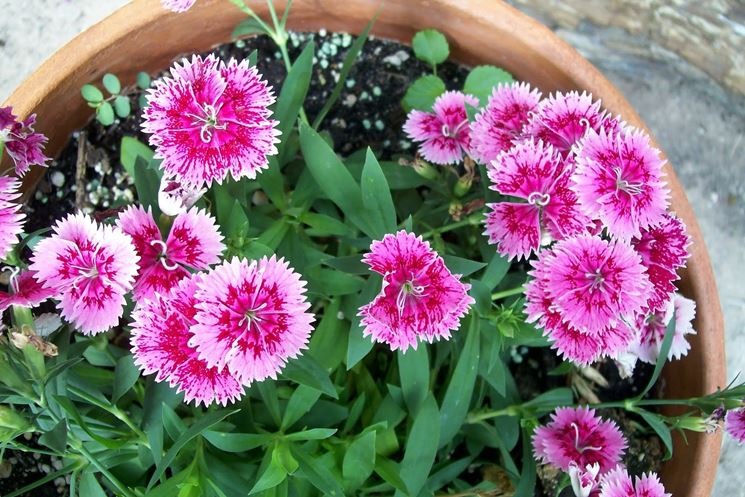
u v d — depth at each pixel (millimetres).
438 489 351
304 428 317
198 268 289
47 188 376
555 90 383
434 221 361
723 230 461
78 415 282
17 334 270
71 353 311
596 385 373
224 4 365
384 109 393
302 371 293
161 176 314
